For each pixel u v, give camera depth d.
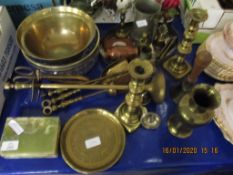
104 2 0.76
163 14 0.73
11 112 0.65
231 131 0.59
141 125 0.63
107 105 0.67
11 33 0.69
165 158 0.59
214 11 0.68
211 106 0.49
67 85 0.61
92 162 0.57
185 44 0.64
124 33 0.75
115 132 0.61
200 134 0.63
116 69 0.66
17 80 0.64
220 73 0.68
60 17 0.69
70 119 0.62
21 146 0.54
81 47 0.69
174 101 0.67
